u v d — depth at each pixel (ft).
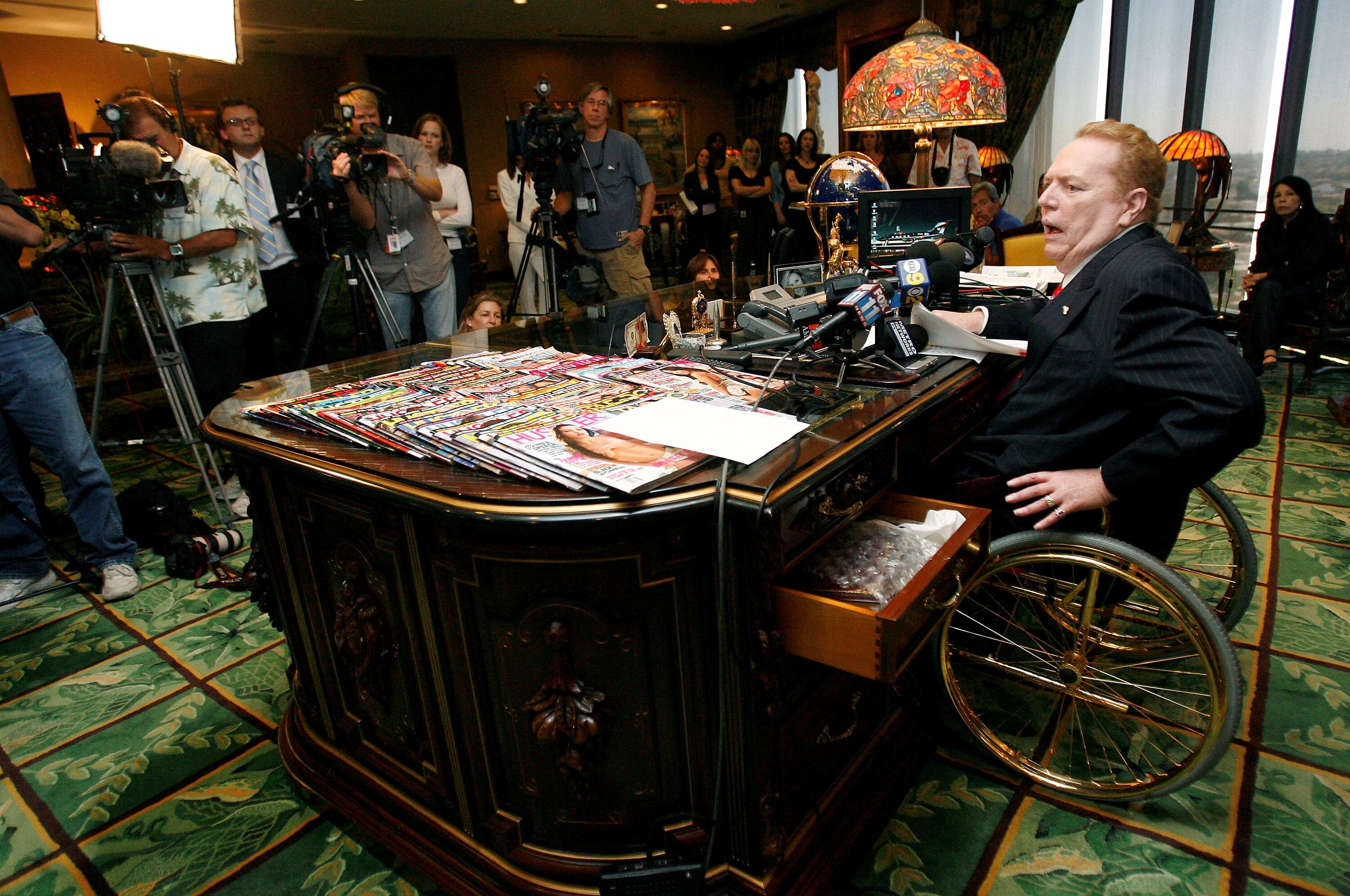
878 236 7.45
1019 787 5.16
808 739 4.18
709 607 3.61
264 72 31.63
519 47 32.19
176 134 9.33
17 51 26.50
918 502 4.76
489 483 3.51
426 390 4.81
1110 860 4.52
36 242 7.71
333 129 10.68
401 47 30.27
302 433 4.51
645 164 13.37
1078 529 5.00
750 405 4.24
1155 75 18.78
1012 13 21.43
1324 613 6.89
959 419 5.26
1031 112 21.90
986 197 12.78
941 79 7.44
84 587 8.68
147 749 6.01
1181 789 4.95
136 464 12.78
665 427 3.83
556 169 11.23
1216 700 4.23
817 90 30.66
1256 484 9.78
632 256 13.42
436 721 4.24
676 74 35.09
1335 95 15.33
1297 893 4.23
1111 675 6.24
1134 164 4.69
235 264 9.95
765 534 3.30
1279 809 4.82
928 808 5.00
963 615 5.31
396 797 4.75
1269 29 16.19
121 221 8.75
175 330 9.53
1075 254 5.02
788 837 4.09
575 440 3.68
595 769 3.88
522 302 17.04
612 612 3.59
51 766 5.86
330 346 14.29
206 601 8.30
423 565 3.87
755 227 22.29
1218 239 15.75
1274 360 13.58
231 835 5.11
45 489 12.17
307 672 5.24
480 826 4.30
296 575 4.89
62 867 4.92
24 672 7.13
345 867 4.80
